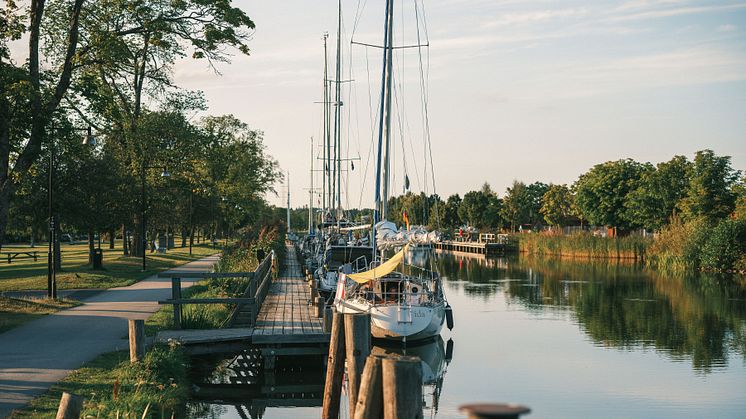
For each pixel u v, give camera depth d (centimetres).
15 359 1575
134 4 2844
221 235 11581
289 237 10131
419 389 627
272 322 2161
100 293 3003
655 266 6022
